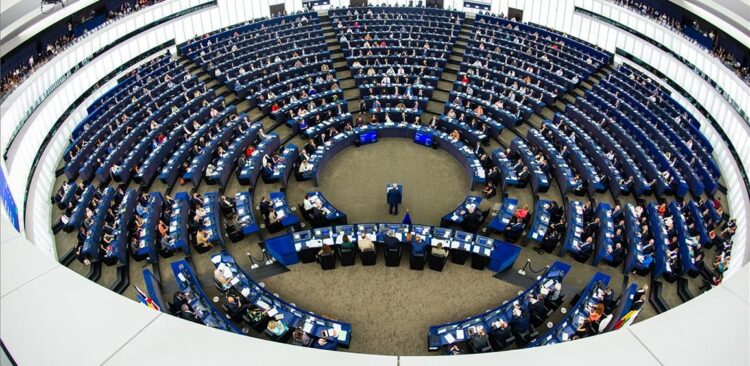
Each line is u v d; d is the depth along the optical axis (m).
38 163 20.19
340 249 16.41
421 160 22.91
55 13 22.38
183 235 17.17
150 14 28.91
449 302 15.59
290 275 16.48
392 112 24.50
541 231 17.20
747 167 20.34
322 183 21.41
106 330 3.31
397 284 16.14
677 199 19.44
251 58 29.08
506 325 13.43
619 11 28.45
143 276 16.14
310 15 34.31
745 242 17.39
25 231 16.58
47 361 3.17
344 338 13.58
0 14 19.48
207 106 24.48
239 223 17.86
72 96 23.69
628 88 25.80
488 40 30.95
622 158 20.73
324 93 25.59
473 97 25.48
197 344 3.22
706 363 3.14
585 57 28.84
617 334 3.30
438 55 29.25
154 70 27.86
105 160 20.94
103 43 26.12
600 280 14.82
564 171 20.25
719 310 3.39
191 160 21.38
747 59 22.14
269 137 22.47
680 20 25.70
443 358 3.17
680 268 16.16
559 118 23.62
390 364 3.12
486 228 18.56
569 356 3.20
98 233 16.92
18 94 19.98
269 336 13.91
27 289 3.57
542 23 33.31
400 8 34.72
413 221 19.55
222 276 15.04
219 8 32.44
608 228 17.22
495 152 21.61
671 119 23.33
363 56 28.55
